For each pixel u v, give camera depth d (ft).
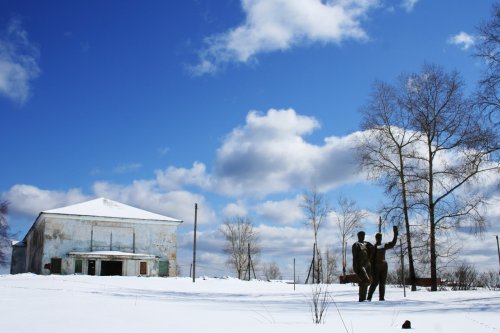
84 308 37.86
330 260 232.73
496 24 85.71
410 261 105.29
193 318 33.19
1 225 188.14
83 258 185.68
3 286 80.59
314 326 30.25
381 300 66.80
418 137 109.70
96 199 209.15
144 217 200.54
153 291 91.20
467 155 94.07
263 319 34.37
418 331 29.66
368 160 114.01
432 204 104.32
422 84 107.76
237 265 261.85
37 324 28.09
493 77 85.81
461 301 62.03
